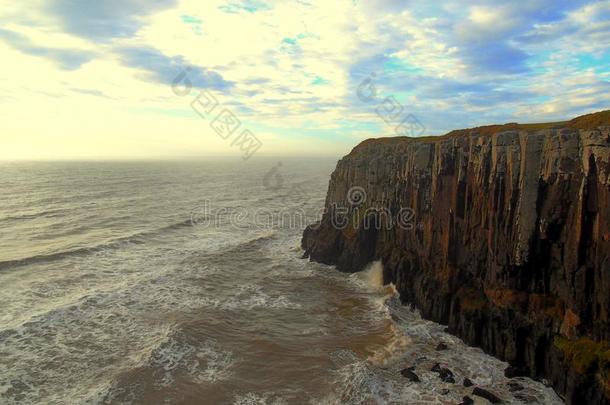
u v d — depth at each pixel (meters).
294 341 33.22
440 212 38.81
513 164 30.00
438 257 38.78
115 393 25.77
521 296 29.45
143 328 34.78
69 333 33.34
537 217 28.50
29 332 33.09
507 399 25.25
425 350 31.25
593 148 25.09
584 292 25.33
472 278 34.78
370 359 29.97
